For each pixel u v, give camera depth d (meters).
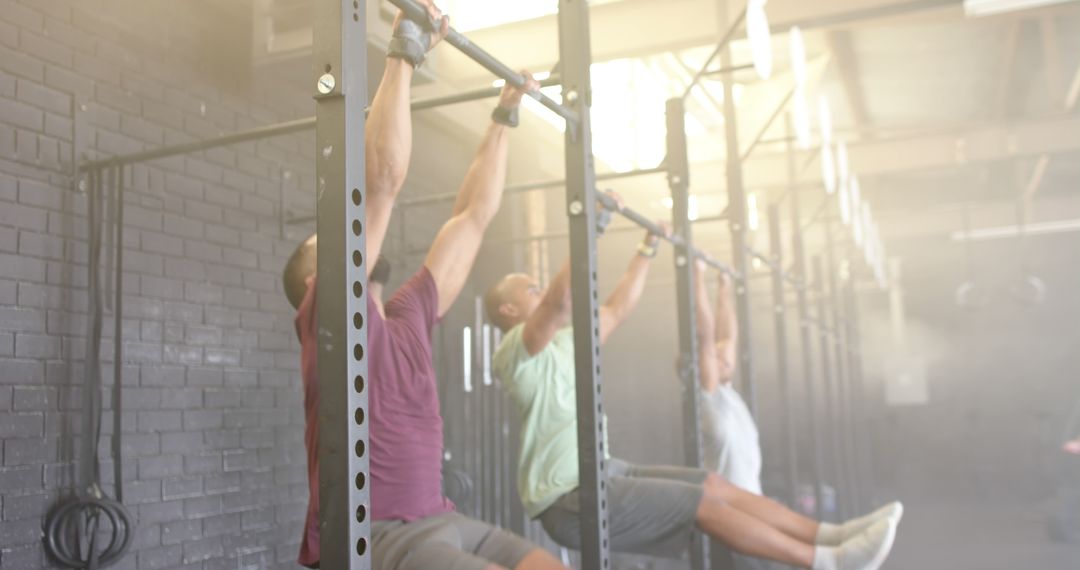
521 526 5.59
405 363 1.93
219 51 3.77
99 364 3.07
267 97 3.99
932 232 11.38
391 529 1.83
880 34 6.63
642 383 9.52
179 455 3.43
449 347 5.34
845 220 5.98
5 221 2.91
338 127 1.40
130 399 3.26
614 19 4.72
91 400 2.99
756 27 3.28
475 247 2.20
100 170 3.13
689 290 3.26
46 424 2.97
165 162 3.48
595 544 2.12
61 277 3.06
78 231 3.12
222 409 3.63
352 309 1.37
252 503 3.73
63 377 3.04
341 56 1.40
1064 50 7.33
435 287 2.07
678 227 3.26
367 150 1.74
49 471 2.96
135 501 3.24
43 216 3.02
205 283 3.60
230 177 3.77
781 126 7.04
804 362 6.31
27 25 3.04
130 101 3.37
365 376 1.39
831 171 5.30
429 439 1.95
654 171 3.26
